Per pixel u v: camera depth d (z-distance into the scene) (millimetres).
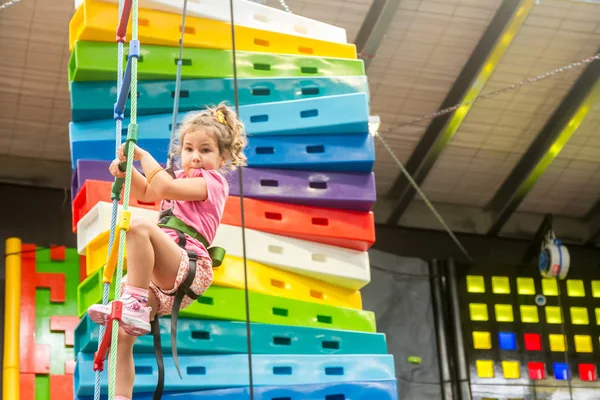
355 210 5426
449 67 9820
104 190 4926
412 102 10266
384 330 10719
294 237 5266
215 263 3945
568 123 10383
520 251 11906
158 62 5199
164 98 5195
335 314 5246
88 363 4672
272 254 5160
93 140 5113
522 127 10703
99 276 4781
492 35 9352
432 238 11648
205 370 4816
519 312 11164
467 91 9891
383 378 5051
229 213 5117
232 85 5293
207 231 3883
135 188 3896
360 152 5363
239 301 4969
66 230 10055
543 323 11172
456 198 11773
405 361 10641
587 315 11328
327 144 5355
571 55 9812
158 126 5172
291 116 5309
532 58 9805
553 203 12031
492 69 9641
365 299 10781
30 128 9961
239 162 4074
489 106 10336
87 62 5078
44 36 8852
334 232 5328
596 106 10414
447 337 10914
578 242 12219
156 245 3650
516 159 11188
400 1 8883
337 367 5008
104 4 5125
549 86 10172
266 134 5285
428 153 10688
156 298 3785
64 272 9539
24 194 10117
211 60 5309
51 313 9312
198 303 4852
